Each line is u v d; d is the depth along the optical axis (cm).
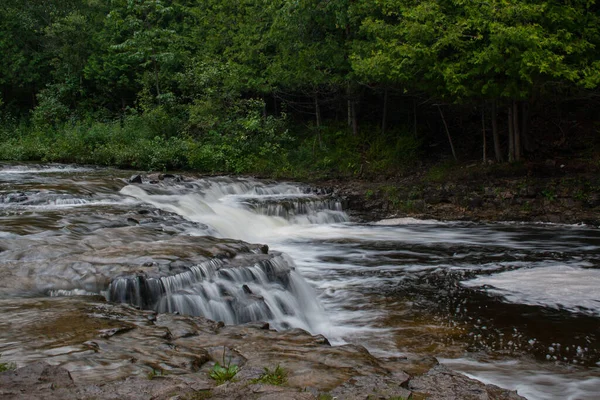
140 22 2912
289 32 2416
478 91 1839
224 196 1808
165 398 350
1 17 3275
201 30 3047
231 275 781
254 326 618
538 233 1573
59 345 473
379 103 2798
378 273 1077
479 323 780
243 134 2475
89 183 1547
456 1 1755
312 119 2980
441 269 1105
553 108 2397
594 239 1470
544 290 937
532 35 1559
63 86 3164
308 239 1479
